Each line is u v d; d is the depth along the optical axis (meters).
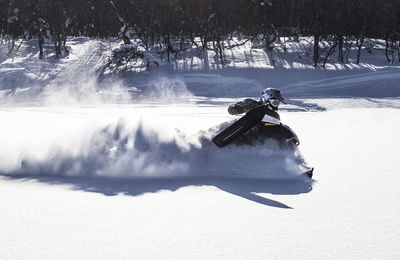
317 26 65.00
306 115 23.81
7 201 6.30
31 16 63.94
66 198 6.52
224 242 4.84
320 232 5.23
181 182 7.79
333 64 65.31
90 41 71.00
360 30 67.62
